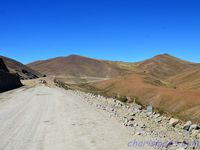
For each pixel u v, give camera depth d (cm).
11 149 912
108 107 2039
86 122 1402
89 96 3344
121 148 891
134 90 11731
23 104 2445
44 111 1895
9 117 1631
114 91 13688
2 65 11369
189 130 1270
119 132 1136
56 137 1081
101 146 926
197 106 6775
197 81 19350
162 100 8712
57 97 3241
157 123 1412
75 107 2105
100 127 1256
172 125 1370
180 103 7569
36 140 1036
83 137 1067
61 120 1486
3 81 5597
